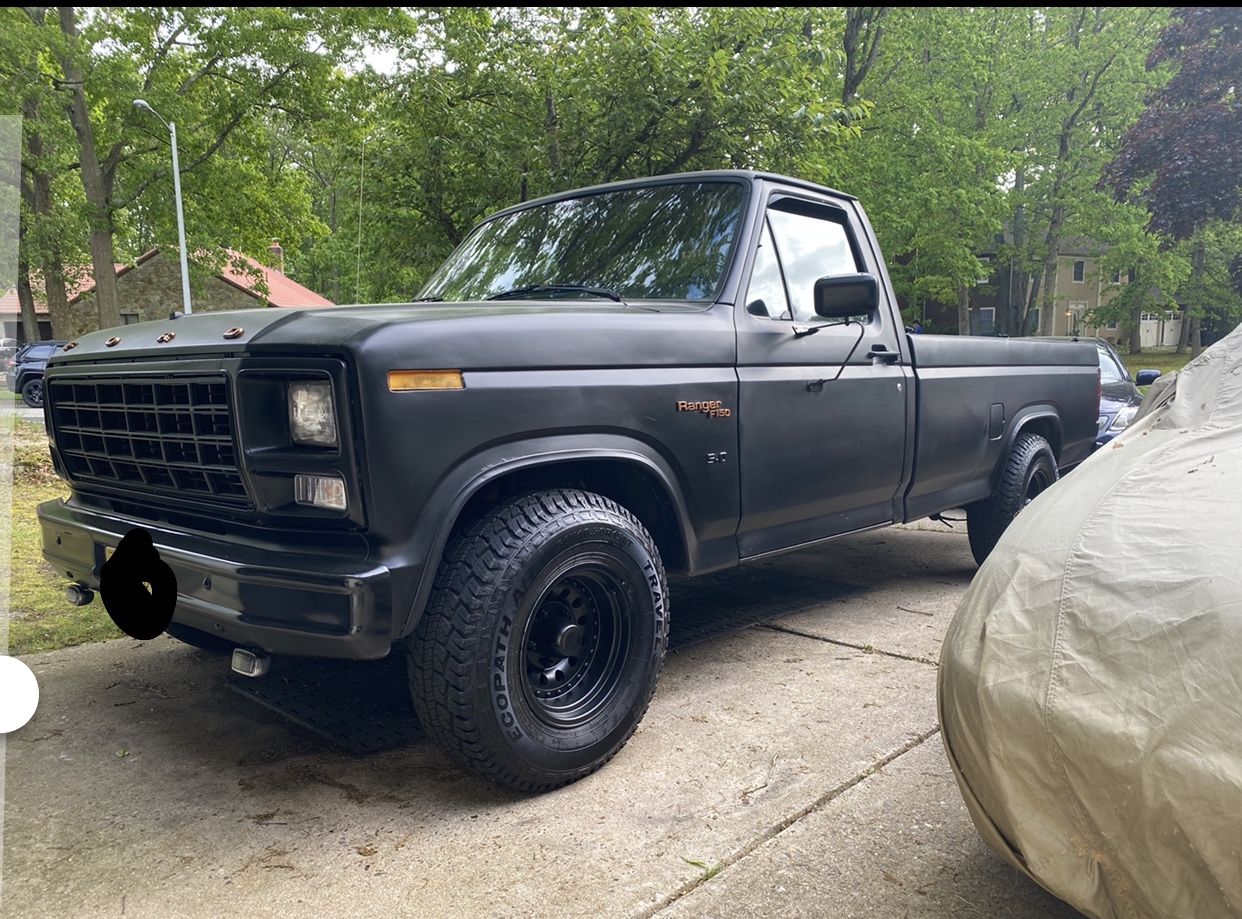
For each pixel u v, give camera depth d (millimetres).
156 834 2379
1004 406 4820
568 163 9727
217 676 3566
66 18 19344
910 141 24406
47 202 21203
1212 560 1632
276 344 2295
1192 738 1472
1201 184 19094
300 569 2209
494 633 2381
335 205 24828
